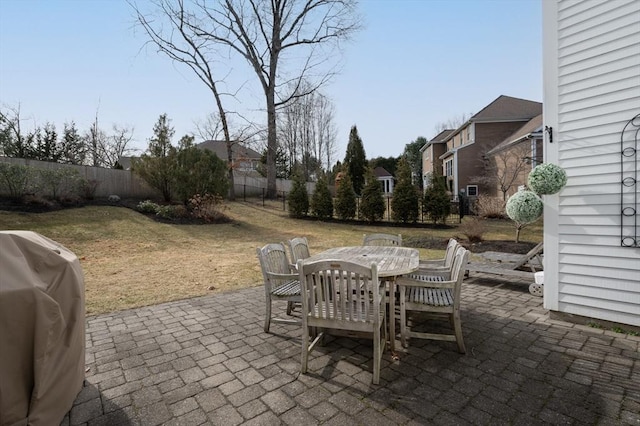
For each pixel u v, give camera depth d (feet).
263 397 7.36
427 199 42.73
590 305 11.23
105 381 8.12
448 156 82.28
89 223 31.91
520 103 70.74
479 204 46.42
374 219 43.80
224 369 8.70
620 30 10.23
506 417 6.52
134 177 46.78
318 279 8.34
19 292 5.45
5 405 5.37
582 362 8.77
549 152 11.94
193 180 41.60
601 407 6.81
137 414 6.81
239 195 62.08
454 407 6.88
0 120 57.26
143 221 35.63
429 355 9.35
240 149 88.28
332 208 46.52
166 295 15.85
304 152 109.19
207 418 6.66
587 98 10.99
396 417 6.56
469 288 16.90
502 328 11.30
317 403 7.10
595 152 10.89
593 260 11.07
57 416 6.21
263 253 11.47
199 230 36.11
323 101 94.43
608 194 10.67
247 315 13.04
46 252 6.24
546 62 11.92
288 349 9.92
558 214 11.80
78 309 6.69
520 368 8.51
